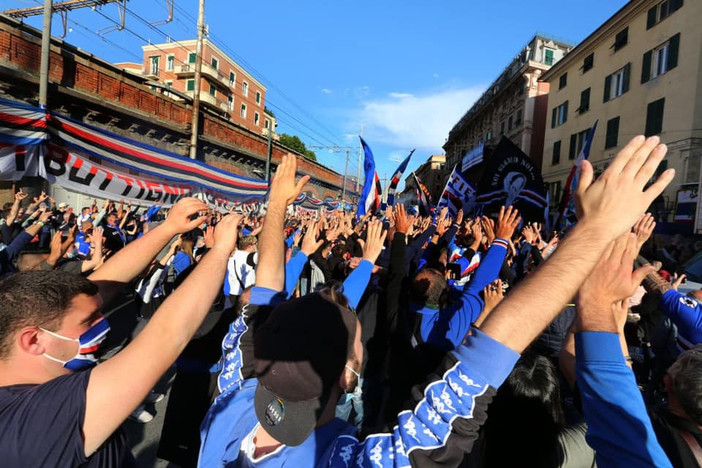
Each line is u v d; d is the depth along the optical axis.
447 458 0.79
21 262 3.16
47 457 0.85
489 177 8.24
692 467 1.19
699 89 16.66
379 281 3.26
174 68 41.00
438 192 70.19
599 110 22.91
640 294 4.23
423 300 2.57
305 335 0.91
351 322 1.01
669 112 17.95
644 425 0.91
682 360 1.33
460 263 5.38
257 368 0.94
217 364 2.77
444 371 0.87
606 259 1.00
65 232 8.53
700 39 16.72
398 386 2.59
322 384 0.90
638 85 19.94
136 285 4.13
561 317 3.03
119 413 0.88
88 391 0.87
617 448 0.92
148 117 17.72
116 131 16.73
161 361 0.91
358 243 4.57
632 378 0.96
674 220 15.26
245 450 1.01
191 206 1.46
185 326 0.95
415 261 4.51
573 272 0.80
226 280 4.48
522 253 5.61
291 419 0.91
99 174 7.36
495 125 40.03
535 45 35.06
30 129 6.00
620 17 21.06
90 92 15.30
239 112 47.75
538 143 32.09
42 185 12.98
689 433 1.25
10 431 0.85
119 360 0.90
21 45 12.87
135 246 1.45
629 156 0.82
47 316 1.06
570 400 2.36
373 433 0.95
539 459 1.42
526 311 0.80
